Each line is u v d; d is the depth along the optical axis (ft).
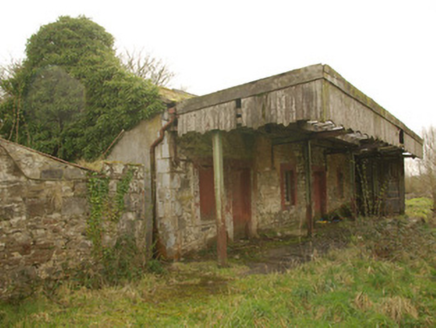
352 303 13.28
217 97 20.45
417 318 12.38
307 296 14.07
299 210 38.65
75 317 12.79
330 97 17.02
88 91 29.81
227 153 28.86
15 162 15.10
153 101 24.57
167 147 23.76
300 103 17.07
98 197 17.79
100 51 32.14
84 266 16.90
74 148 30.22
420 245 21.52
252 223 31.07
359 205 48.42
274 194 34.65
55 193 16.25
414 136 33.73
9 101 32.99
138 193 20.21
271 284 16.35
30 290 14.89
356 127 19.93
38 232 15.53
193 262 22.38
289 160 37.73
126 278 17.43
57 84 31.35
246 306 13.00
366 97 21.47
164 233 23.57
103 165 18.42
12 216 14.80
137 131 26.03
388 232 22.44
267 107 18.33
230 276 18.86
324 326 11.65
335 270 17.30
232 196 29.60
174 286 17.31
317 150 43.11
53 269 15.85
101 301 14.51
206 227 26.45
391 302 13.02
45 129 31.86
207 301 14.87
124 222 19.17
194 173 25.59
